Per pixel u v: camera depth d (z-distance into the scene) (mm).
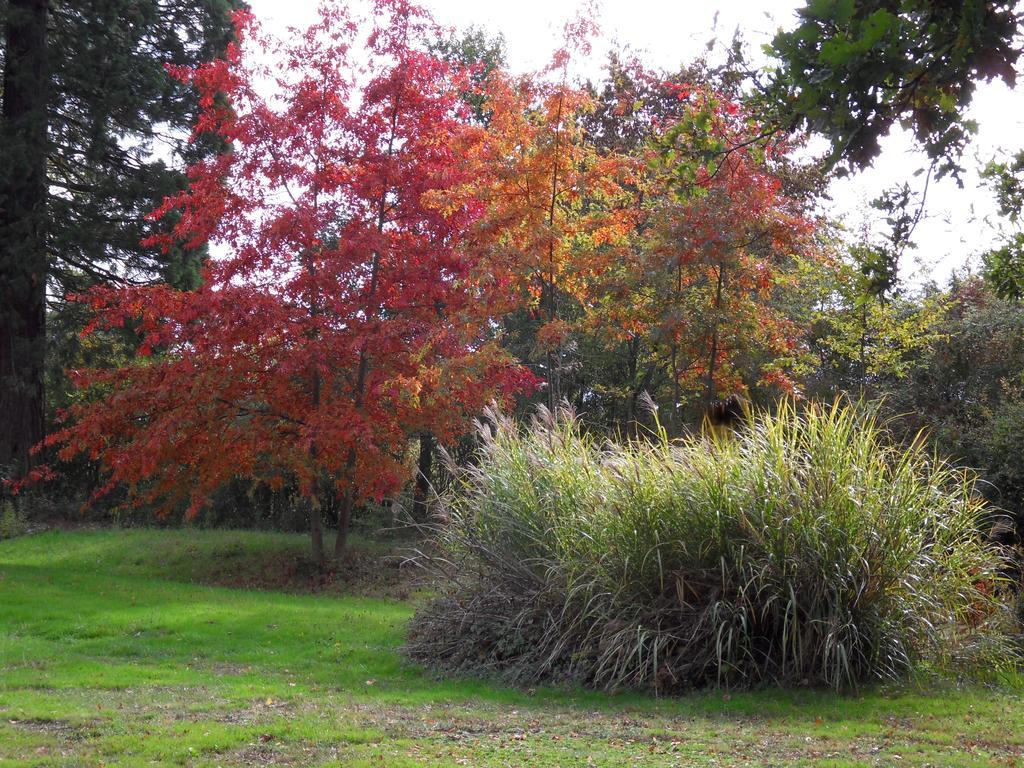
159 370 15648
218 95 22000
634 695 7895
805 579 7832
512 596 9242
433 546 11273
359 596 14992
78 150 23078
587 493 9109
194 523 24141
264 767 5852
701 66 13070
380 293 15281
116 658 9766
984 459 13766
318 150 15102
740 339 14508
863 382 17969
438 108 15383
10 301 21641
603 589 8492
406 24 15461
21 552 19562
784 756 6055
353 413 14695
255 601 13531
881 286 5148
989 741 6383
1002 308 17047
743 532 8164
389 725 7000
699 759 6012
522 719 7195
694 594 8227
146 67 22188
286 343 15273
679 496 8383
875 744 6328
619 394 21344
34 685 8336
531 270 14406
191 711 7414
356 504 17531
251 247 15047
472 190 14797
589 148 15445
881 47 3402
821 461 8375
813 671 7840
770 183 14039
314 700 7855
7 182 20484
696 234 13609
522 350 21359
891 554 7996
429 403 15164
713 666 8031
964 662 8148
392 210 15602
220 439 15430
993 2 3508
